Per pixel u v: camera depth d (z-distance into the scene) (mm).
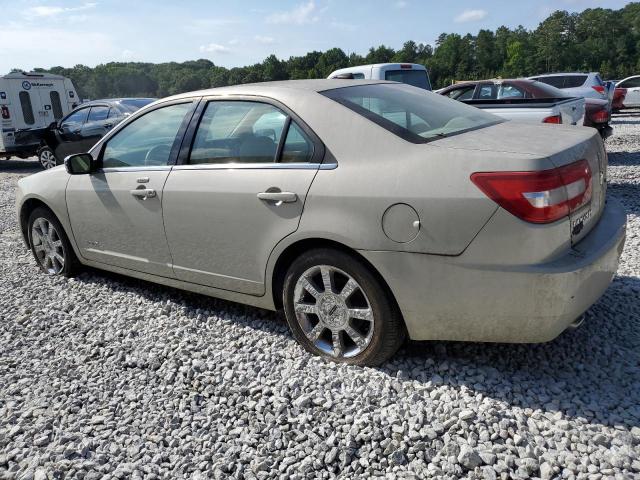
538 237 2457
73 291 4605
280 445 2512
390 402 2736
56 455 2525
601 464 2221
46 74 15891
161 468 2432
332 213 2900
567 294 2502
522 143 2762
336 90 3332
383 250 2746
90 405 2928
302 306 3189
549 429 2467
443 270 2631
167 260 3867
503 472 2230
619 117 20141
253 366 3182
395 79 10742
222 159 3486
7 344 3693
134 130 4102
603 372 2896
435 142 2820
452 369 2967
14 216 8250
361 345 3016
